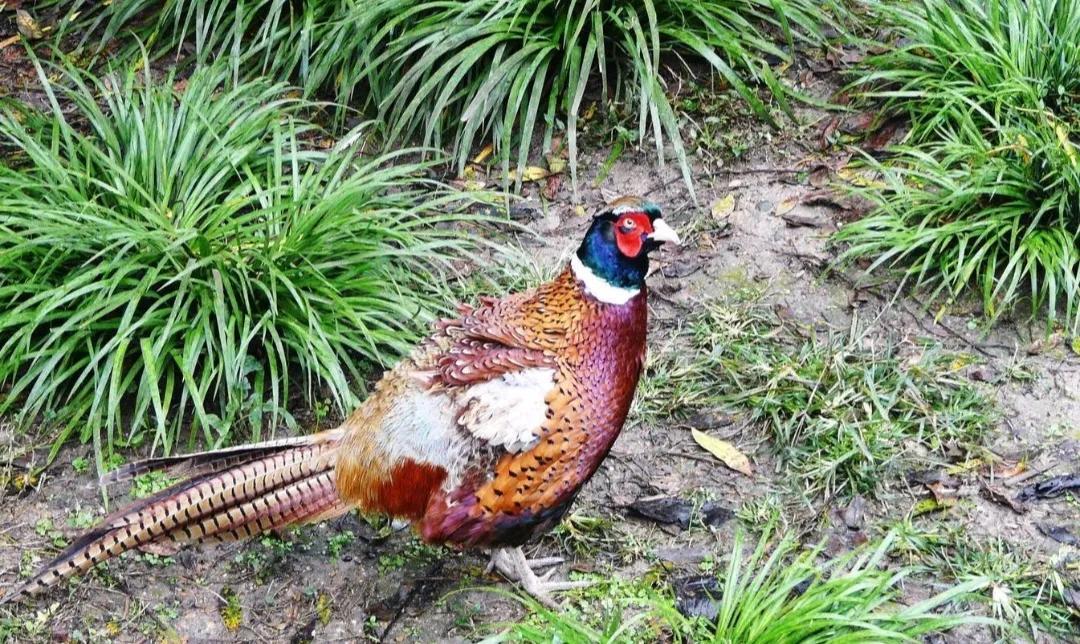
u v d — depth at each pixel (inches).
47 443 131.0
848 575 119.1
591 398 118.3
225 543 126.2
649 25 149.3
